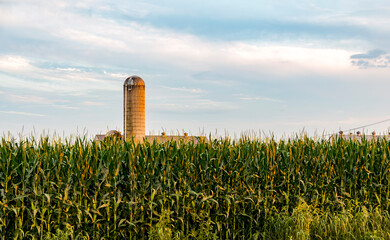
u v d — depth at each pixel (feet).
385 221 32.58
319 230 30.48
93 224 27.68
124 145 30.55
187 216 30.22
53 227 27.09
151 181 29.68
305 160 35.19
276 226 31.14
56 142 29.71
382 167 36.35
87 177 28.55
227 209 31.78
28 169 26.91
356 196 35.50
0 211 25.57
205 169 31.30
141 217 28.89
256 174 33.47
